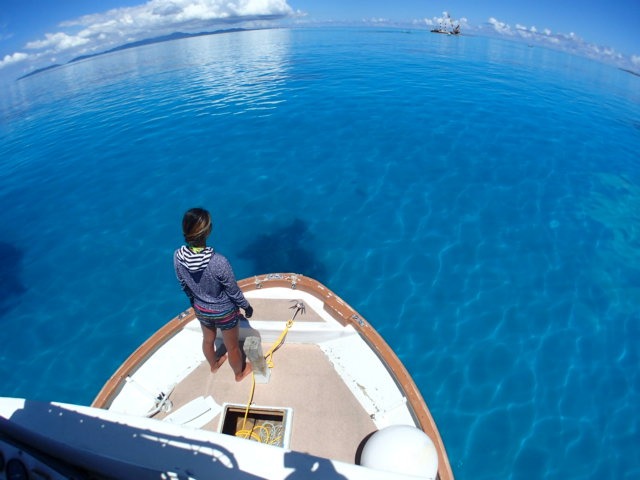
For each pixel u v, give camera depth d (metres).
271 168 11.10
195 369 4.14
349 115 14.56
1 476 1.62
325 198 9.71
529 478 4.75
